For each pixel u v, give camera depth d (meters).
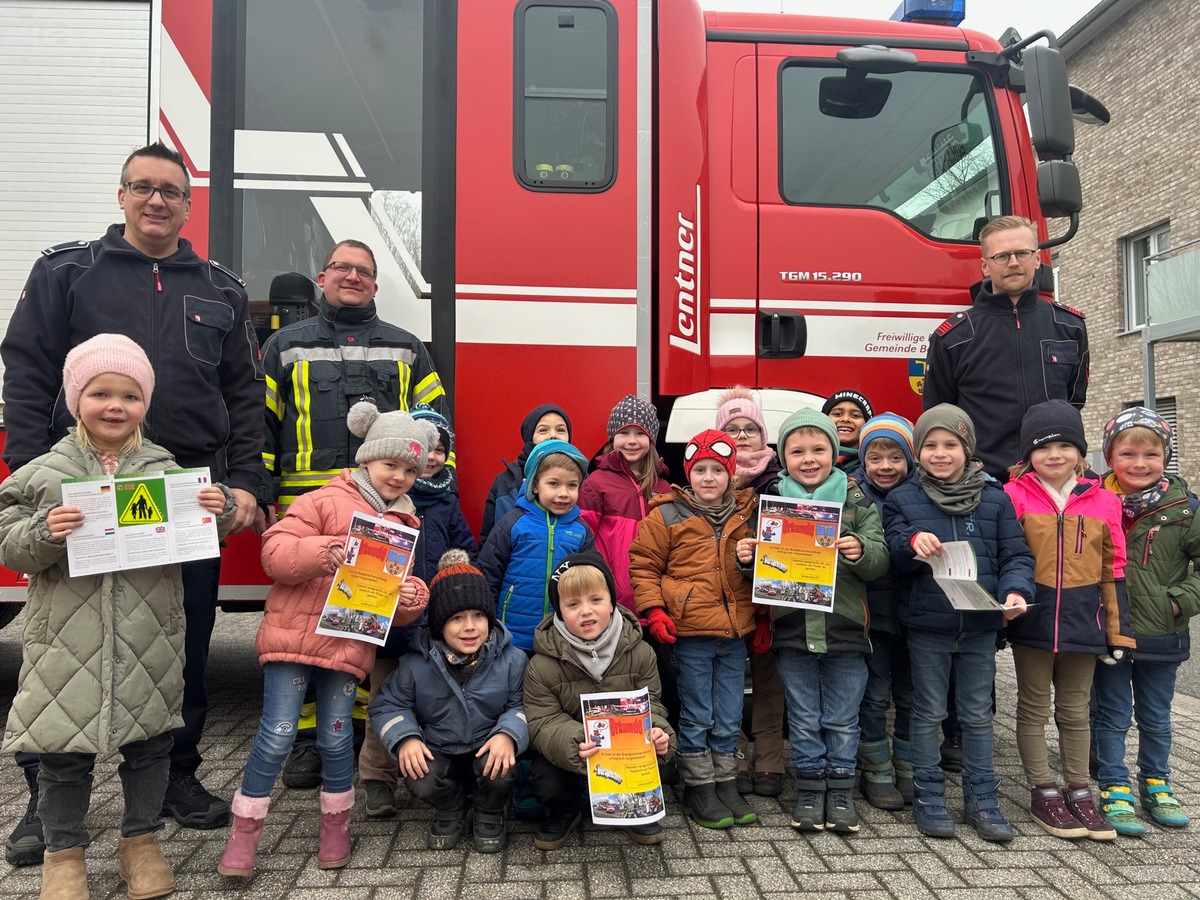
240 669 5.16
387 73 3.61
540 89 3.67
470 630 2.69
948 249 3.96
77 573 2.17
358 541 2.51
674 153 3.72
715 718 2.99
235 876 2.41
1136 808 3.07
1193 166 12.20
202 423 2.76
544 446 3.06
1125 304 13.73
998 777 3.39
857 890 2.41
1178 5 12.41
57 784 2.23
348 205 3.57
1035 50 3.53
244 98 3.55
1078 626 2.85
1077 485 2.98
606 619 2.73
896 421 3.20
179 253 2.79
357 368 3.18
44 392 2.61
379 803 2.91
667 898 2.36
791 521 2.84
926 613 2.83
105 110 3.52
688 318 3.70
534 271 3.62
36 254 3.49
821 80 4.00
